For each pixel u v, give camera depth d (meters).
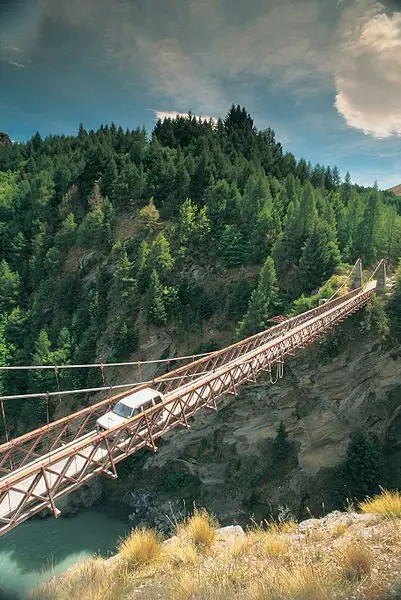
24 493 16.92
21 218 107.06
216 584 9.61
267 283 59.56
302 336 40.38
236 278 71.75
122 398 25.20
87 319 77.31
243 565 10.75
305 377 55.06
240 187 96.25
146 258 78.50
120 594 10.43
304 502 52.16
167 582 10.45
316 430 54.81
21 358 78.19
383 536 10.65
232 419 57.28
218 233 78.50
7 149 162.12
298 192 92.38
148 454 60.09
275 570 9.74
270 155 134.12
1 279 89.81
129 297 75.25
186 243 80.12
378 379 53.75
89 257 89.19
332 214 80.75
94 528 52.22
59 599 11.37
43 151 151.50
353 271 60.94
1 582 41.84
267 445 56.22
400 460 52.28
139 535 13.37
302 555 10.71
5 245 103.00
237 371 33.31
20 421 69.31
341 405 54.66
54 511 17.81
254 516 52.66
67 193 105.50
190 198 93.25
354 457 49.66
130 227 91.81
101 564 13.05
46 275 92.44
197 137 145.00
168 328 70.62
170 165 100.00
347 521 12.51
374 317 53.19
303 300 56.34
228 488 55.94
